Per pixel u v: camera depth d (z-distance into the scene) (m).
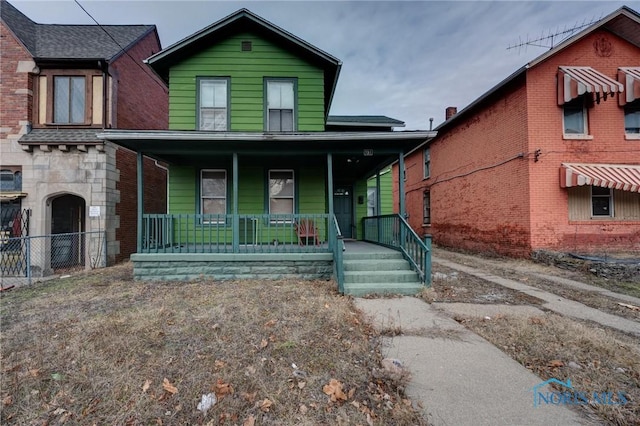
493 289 6.15
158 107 13.45
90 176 9.45
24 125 9.33
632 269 7.07
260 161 8.55
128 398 2.53
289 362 3.05
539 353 3.28
